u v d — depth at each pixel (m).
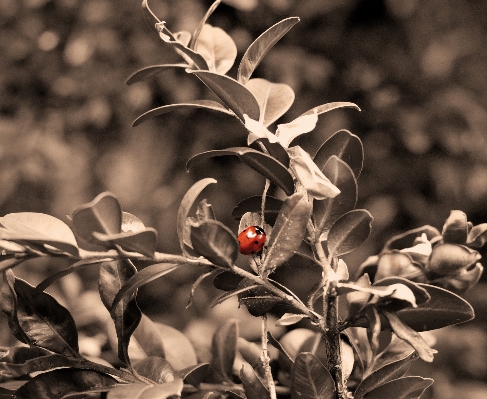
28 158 1.40
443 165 1.37
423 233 0.41
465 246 0.39
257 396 0.39
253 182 1.37
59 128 1.43
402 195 1.40
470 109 1.35
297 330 0.45
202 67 0.40
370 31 1.41
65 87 1.40
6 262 0.37
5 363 0.39
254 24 1.31
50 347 0.39
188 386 0.42
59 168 1.42
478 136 1.35
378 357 0.42
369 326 0.38
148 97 1.35
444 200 1.39
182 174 1.41
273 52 1.33
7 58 1.43
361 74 1.38
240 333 0.53
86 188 1.43
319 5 1.32
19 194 1.41
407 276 0.39
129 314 0.40
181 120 1.40
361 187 1.41
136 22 1.36
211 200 1.38
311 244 0.40
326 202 0.40
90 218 0.36
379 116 1.39
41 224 0.37
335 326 0.39
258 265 0.39
